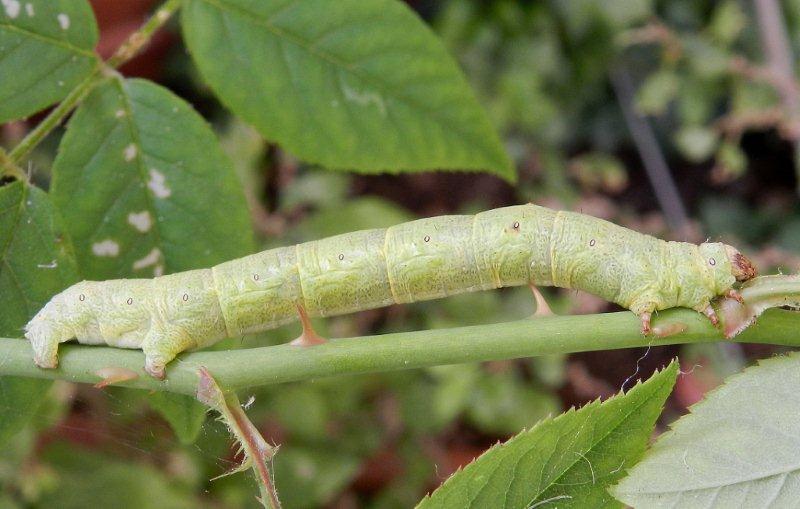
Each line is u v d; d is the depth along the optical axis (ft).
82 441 0.60
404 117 0.43
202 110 0.86
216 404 0.38
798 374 0.38
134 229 0.42
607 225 0.41
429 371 0.73
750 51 0.84
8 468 0.57
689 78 0.83
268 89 0.42
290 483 0.66
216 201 0.42
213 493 0.62
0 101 0.40
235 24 0.42
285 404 0.68
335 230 0.76
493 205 0.90
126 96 0.41
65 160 0.41
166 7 0.42
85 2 0.41
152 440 0.50
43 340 0.39
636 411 0.37
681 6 0.88
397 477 0.72
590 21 0.84
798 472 0.38
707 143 0.81
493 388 0.74
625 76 0.89
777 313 0.39
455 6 0.84
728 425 0.38
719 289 0.39
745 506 0.38
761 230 0.89
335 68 0.42
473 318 0.77
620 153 0.95
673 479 0.38
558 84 0.89
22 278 0.41
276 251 0.42
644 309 0.39
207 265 0.42
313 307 0.42
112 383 0.39
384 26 0.42
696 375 0.77
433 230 0.42
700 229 0.90
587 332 0.38
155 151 0.42
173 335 0.40
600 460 0.38
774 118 0.73
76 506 0.59
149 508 0.59
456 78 0.43
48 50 0.41
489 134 0.43
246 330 0.42
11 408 0.41
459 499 0.37
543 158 0.88
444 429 0.76
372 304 0.42
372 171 0.43
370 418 0.72
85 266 0.42
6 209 0.40
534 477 0.37
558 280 0.42
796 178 0.91
